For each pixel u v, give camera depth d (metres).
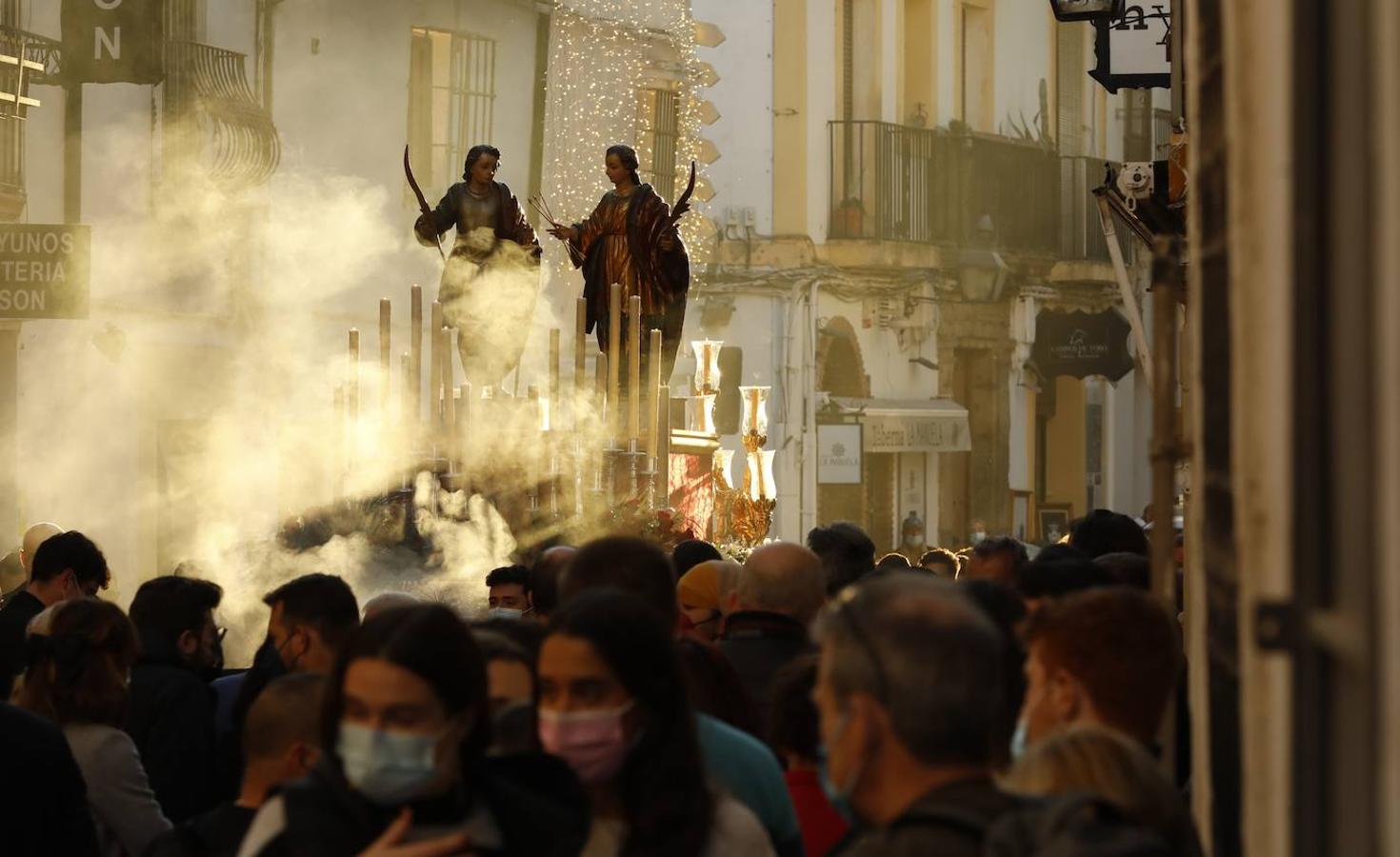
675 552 10.39
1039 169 42.62
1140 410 48.53
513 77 29.73
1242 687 4.53
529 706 5.25
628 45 32.03
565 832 4.55
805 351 36.56
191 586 8.58
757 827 4.84
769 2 36.50
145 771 7.79
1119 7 16.38
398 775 4.36
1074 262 43.19
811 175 37.00
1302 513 3.60
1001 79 42.12
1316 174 3.55
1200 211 5.69
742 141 36.03
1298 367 3.59
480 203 17.17
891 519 39.84
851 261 37.44
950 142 40.09
